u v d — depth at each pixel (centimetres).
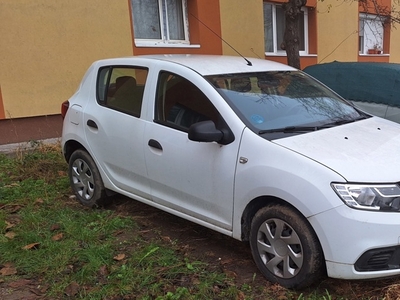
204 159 360
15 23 727
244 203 336
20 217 470
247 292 325
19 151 696
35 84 761
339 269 292
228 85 381
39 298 322
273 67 448
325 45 1363
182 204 391
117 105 454
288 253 317
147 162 411
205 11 998
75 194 515
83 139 486
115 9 839
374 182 289
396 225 282
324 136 344
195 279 343
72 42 791
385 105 589
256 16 1109
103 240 413
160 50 927
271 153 322
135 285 334
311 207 295
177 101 394
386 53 1723
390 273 293
